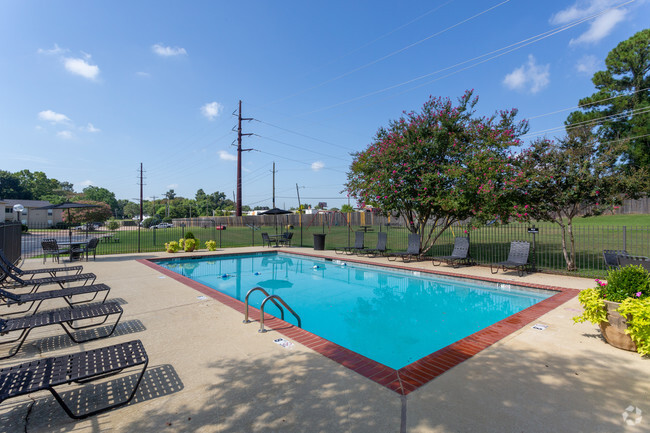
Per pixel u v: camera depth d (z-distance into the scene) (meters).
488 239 19.42
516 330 4.89
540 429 2.53
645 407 2.83
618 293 4.18
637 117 27.80
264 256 16.52
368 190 13.80
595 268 10.54
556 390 3.13
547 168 9.92
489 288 8.95
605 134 29.69
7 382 2.59
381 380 3.35
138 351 3.26
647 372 3.48
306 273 12.00
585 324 5.15
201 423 2.64
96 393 3.13
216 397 3.04
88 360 3.05
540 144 10.20
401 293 8.88
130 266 11.46
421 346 5.36
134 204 108.62
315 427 2.56
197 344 4.38
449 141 12.77
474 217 11.96
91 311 4.51
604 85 30.94
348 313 7.17
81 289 5.80
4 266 6.84
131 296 7.11
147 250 17.47
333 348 4.23
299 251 16.45
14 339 4.54
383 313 7.16
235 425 2.60
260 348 4.23
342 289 9.42
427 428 2.54
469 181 11.24
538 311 5.86
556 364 3.71
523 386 3.21
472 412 2.77
